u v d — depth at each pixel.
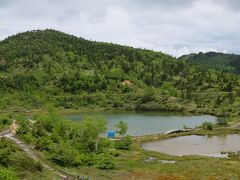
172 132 156.62
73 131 111.19
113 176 77.00
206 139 143.00
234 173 79.81
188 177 77.06
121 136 143.88
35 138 98.56
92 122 108.69
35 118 131.88
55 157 82.56
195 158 101.38
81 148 100.81
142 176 77.94
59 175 69.56
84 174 75.25
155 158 102.38
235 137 147.25
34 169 68.56
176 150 120.31
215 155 111.25
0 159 67.94
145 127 180.50
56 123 117.62
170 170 83.19
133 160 96.81
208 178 76.12
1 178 54.09
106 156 95.25
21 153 79.38
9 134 105.25
